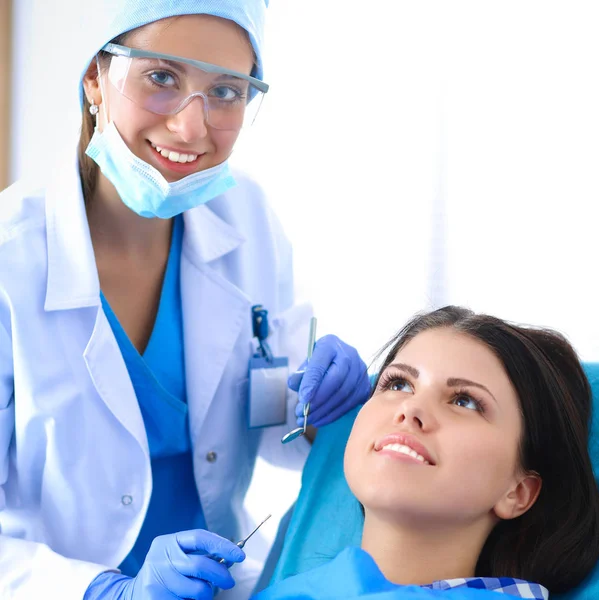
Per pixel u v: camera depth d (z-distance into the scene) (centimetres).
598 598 113
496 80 220
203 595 115
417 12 226
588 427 132
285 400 160
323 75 239
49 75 255
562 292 219
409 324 138
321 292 247
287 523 160
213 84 122
